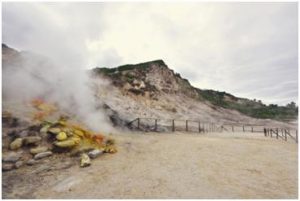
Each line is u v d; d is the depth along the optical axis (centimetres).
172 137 1240
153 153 800
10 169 542
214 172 587
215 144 1011
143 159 713
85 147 723
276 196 438
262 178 543
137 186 489
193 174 570
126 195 443
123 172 579
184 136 1341
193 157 746
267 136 1806
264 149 922
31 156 616
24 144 648
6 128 690
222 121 3706
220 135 1659
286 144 1115
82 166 605
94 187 481
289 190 468
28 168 560
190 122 2762
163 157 743
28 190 456
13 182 486
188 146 944
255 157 763
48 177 524
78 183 499
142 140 1051
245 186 490
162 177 546
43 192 450
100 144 814
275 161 709
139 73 4066
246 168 627
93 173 564
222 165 654
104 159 689
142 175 559
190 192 457
